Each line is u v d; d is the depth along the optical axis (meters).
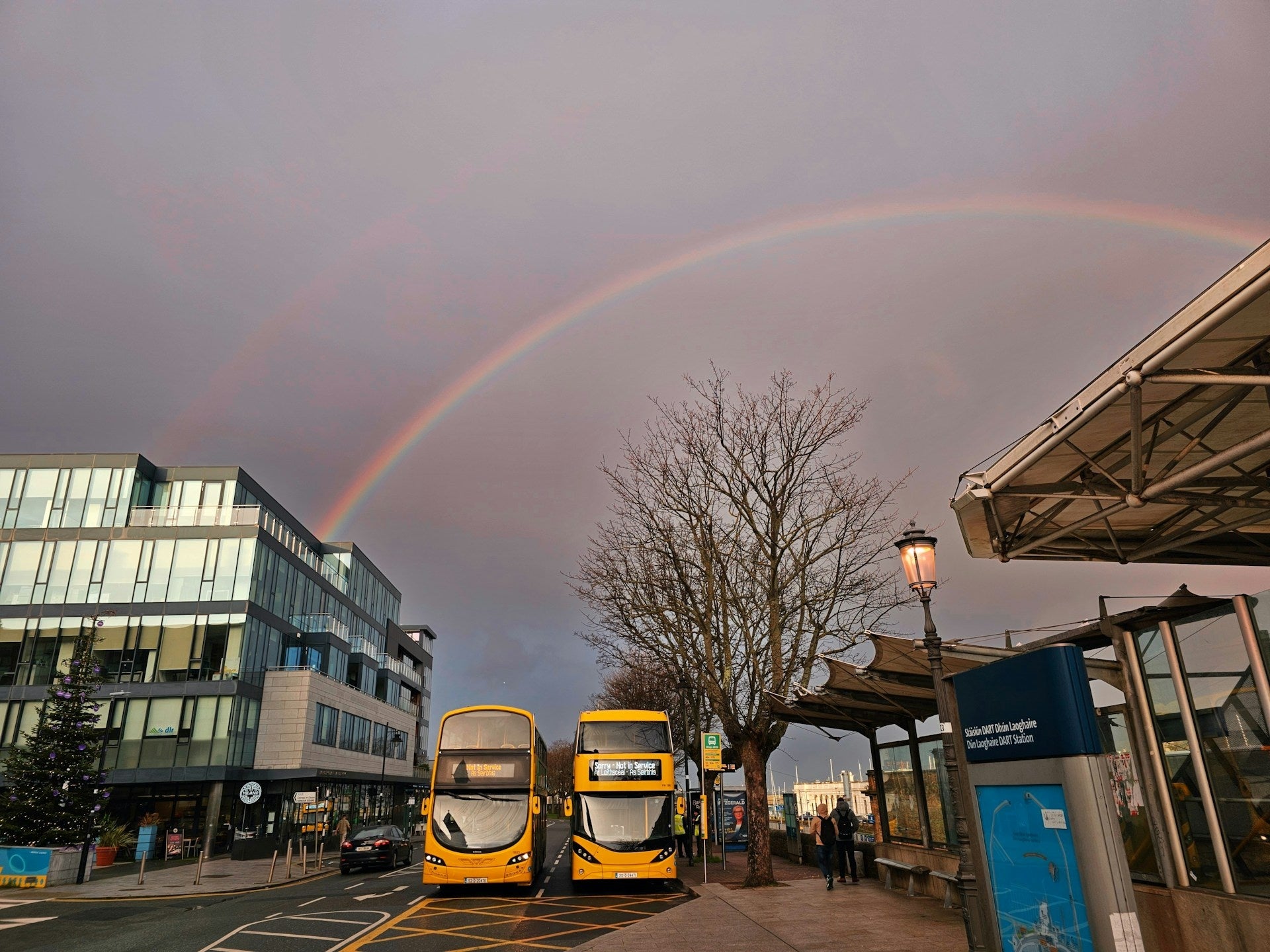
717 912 15.81
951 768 9.55
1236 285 5.54
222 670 42.41
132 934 15.46
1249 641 7.79
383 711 64.94
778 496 22.14
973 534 10.84
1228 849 8.06
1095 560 11.60
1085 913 6.64
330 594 59.66
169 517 45.69
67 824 31.22
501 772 21.25
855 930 12.88
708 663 21.56
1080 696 6.90
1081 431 8.50
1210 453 9.50
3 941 14.88
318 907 19.55
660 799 21.95
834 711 19.73
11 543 43.75
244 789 30.36
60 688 32.56
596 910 18.19
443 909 18.70
